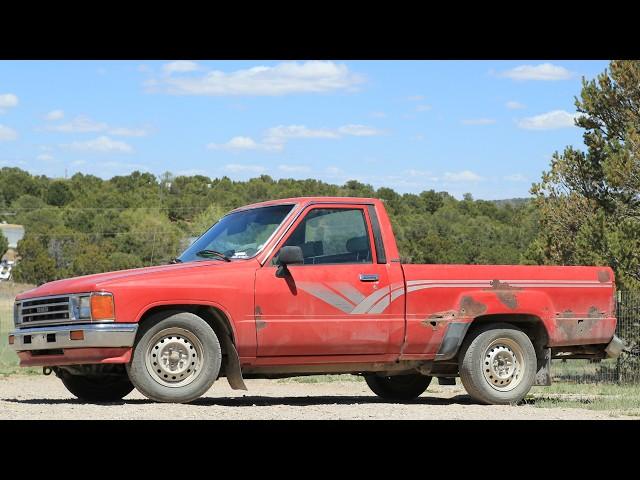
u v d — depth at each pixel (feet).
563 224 82.38
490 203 518.37
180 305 36.99
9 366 75.36
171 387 36.42
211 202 527.81
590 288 43.68
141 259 426.51
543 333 42.78
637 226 72.95
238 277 37.52
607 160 75.25
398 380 46.78
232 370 37.35
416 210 505.66
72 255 415.64
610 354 44.47
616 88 78.02
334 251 39.40
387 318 39.63
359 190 532.73
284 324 37.96
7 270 385.09
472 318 41.04
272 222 39.37
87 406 35.73
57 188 613.93
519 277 42.29
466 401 46.29
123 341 35.70
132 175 636.07
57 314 36.73
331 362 39.19
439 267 40.86
